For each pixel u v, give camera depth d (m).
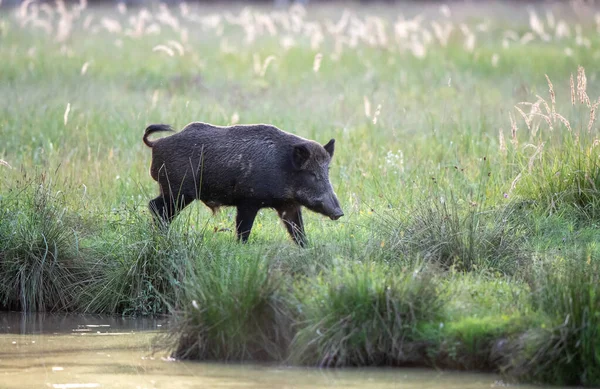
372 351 27.83
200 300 29.52
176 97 74.06
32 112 64.50
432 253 34.50
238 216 39.75
